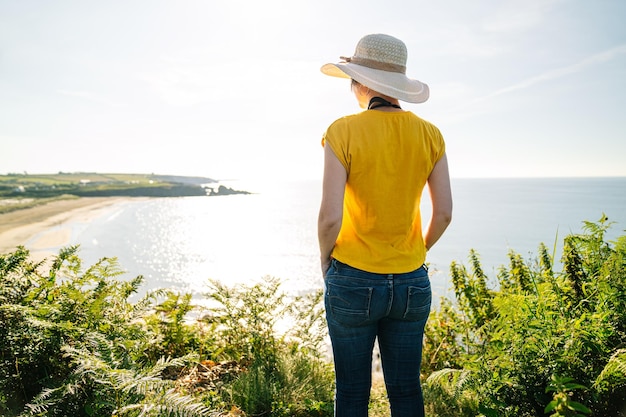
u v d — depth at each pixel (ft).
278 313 12.78
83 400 7.50
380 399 10.67
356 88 6.86
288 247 187.01
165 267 131.75
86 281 10.64
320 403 9.77
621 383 6.89
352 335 6.17
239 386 10.12
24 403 7.96
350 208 6.21
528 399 7.70
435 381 9.86
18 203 501.97
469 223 225.15
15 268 9.59
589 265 9.98
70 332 8.59
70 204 538.06
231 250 175.83
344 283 6.00
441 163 6.48
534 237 147.84
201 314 16.33
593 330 7.84
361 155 5.83
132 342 9.37
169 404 6.47
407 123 6.10
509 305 9.03
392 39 6.51
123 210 471.21
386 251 5.98
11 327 7.95
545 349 7.93
